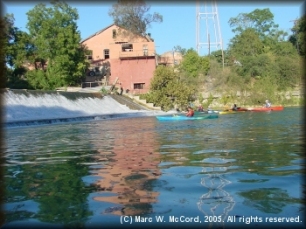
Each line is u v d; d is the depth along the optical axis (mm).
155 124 24266
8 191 5969
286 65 58281
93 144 13133
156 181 6387
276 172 6980
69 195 5617
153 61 58344
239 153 9586
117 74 58594
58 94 37719
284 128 17938
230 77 57000
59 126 25422
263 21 79375
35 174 7438
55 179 6844
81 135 17625
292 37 70250
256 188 5781
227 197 5293
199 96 54719
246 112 38781
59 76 48312
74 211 4820
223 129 18156
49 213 4773
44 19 52625
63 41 48875
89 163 8672
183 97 48438
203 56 64188
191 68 60031
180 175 6844
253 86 57594
